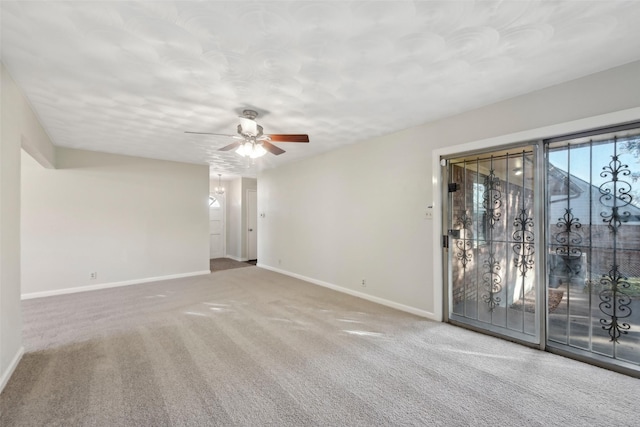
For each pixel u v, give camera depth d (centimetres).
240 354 247
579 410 177
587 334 237
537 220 259
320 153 497
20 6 146
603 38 180
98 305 382
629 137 216
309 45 184
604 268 229
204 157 526
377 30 170
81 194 460
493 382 207
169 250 551
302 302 397
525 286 269
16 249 227
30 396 188
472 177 306
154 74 220
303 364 231
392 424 166
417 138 348
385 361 237
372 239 405
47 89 244
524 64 212
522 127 262
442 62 208
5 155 207
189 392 194
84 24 162
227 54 194
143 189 522
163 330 298
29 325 312
